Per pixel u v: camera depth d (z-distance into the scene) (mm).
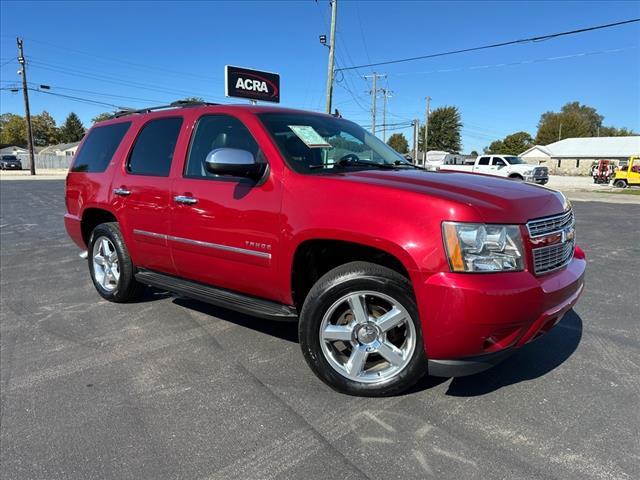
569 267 3176
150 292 5461
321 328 3070
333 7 24547
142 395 3162
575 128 107938
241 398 3102
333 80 25281
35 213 14133
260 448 2584
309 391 3178
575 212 14984
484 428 2721
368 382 3039
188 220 3803
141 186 4262
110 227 4832
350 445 2592
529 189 3176
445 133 89750
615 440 2586
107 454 2555
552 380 3268
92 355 3795
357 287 2947
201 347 3908
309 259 3291
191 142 3975
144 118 4582
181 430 2760
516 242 2695
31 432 2764
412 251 2660
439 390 3148
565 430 2686
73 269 6809
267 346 3918
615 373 3367
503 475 2328
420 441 2611
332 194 2988
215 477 2365
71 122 114562
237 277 3566
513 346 2750
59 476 2389
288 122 3709
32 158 45188
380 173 3266
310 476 2357
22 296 5418
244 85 24406
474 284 2553
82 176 5137
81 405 3047
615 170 37406
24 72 44000
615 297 5176
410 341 2916
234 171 3217
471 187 2965
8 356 3799
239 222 3420
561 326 4277
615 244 8594
